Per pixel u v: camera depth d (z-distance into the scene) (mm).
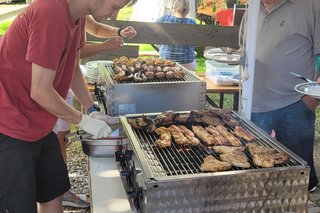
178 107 2621
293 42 2670
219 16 6117
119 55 4027
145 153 1805
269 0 2678
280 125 2842
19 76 1690
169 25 3918
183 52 4699
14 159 1784
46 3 1552
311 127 2840
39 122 1833
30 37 1548
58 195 2164
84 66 3703
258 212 1595
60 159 2145
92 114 2215
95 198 1994
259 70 2832
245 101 2410
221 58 3816
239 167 1663
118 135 2387
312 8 2580
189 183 1497
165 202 1499
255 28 2277
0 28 8984
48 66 1543
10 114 1757
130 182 1948
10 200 1820
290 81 2723
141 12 6703
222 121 2217
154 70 2756
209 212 1549
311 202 3021
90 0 1611
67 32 1622
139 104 2559
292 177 1577
